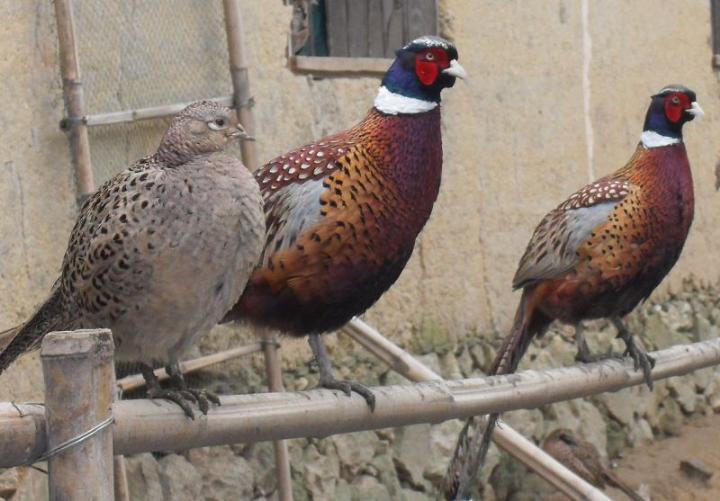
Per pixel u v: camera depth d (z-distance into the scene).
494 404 6.54
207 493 8.88
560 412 11.88
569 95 12.26
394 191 6.30
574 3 12.32
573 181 12.28
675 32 13.71
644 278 8.41
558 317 8.38
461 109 11.16
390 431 10.28
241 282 5.34
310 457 9.72
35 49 7.94
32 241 7.87
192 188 5.10
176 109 8.40
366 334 8.40
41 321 5.56
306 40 10.55
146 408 4.75
